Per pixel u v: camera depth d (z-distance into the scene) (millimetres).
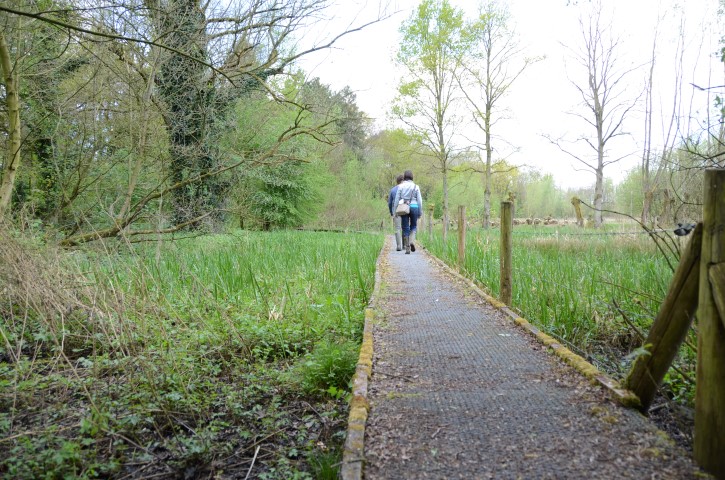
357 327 5336
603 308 5547
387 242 18234
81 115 9445
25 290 4398
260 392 4047
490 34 26031
